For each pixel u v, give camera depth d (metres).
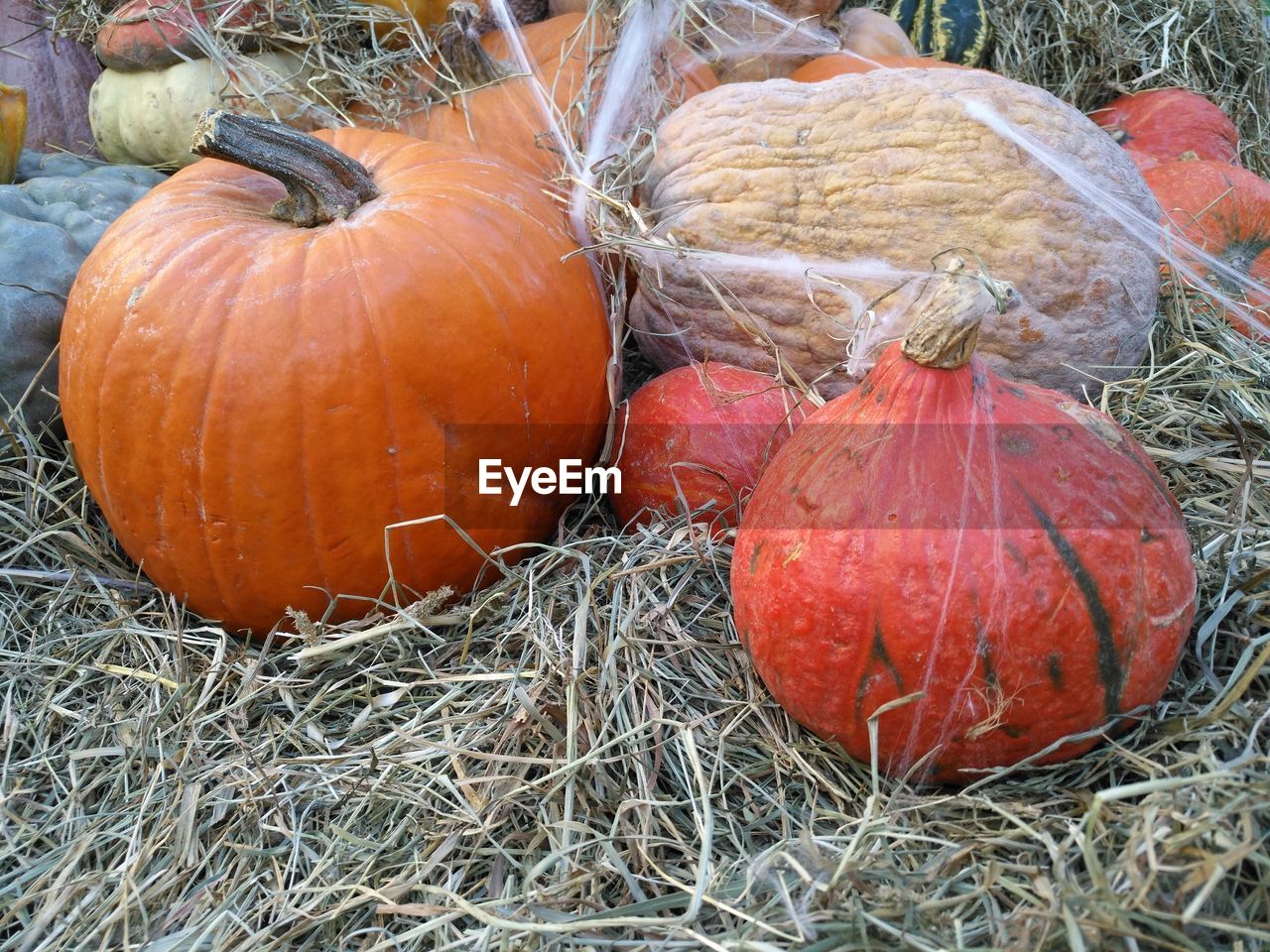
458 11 0.71
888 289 0.59
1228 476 0.57
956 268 0.42
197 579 0.56
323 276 0.52
